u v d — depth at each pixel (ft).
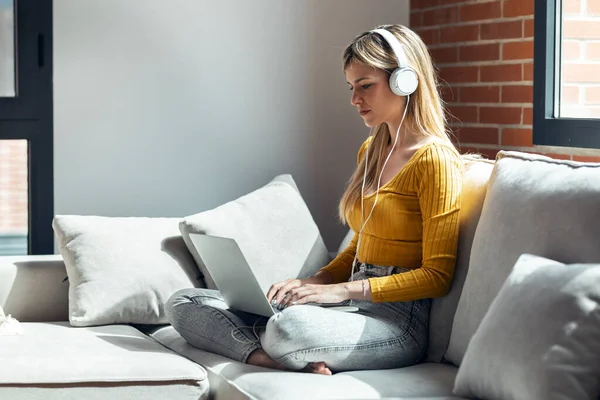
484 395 6.56
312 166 12.73
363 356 7.59
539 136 10.34
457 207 8.15
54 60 11.50
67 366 7.63
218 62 12.19
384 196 8.38
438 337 8.17
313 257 10.53
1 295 10.10
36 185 11.60
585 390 5.83
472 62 11.65
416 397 6.88
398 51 8.35
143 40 11.83
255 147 12.46
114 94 11.76
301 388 6.96
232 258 7.80
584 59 9.81
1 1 11.44
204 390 7.77
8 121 11.44
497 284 7.38
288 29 12.50
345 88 12.82
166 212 12.09
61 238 10.15
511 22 10.88
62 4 11.49
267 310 7.95
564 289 6.14
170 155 12.05
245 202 10.65
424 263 8.10
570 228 6.86
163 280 9.98
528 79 10.64
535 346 6.06
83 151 11.68
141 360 7.84
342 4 12.73
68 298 10.28
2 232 11.71
